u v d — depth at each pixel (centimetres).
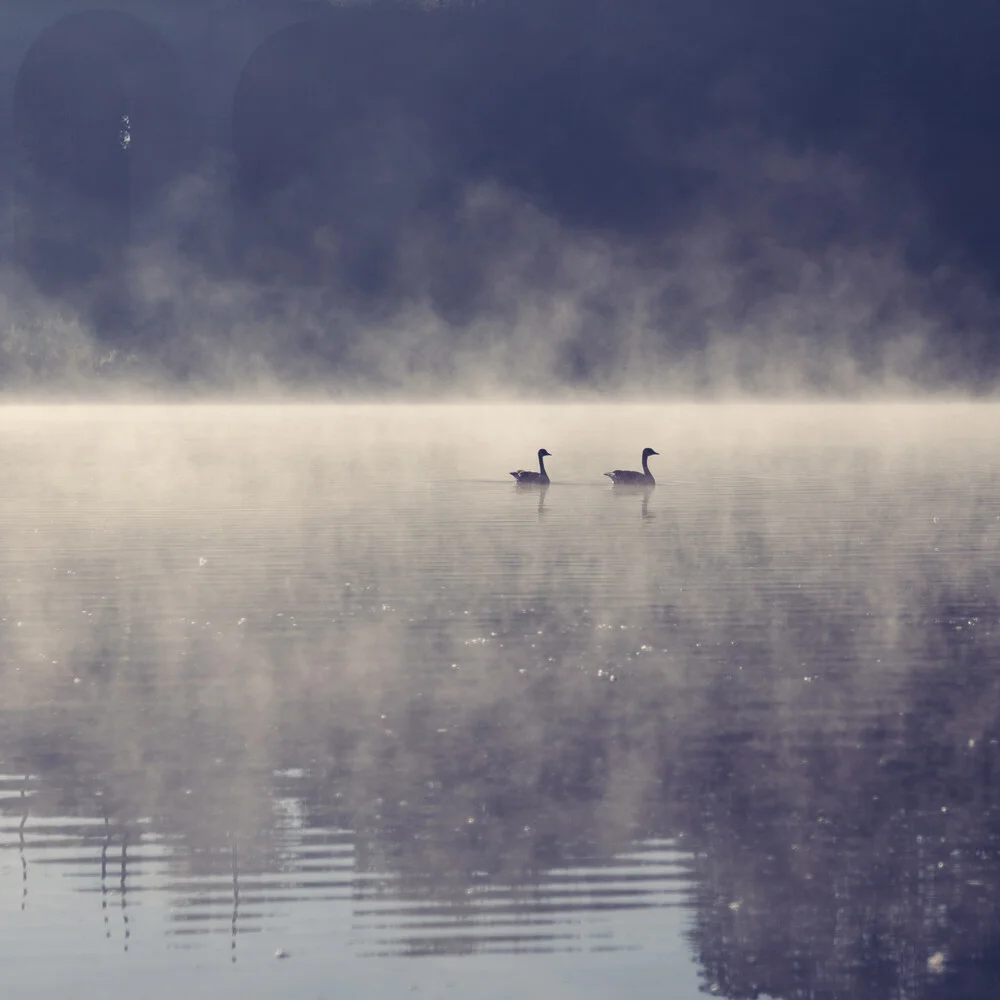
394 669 3241
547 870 2066
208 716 2855
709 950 1828
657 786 2412
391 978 1758
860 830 2205
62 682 3142
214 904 1958
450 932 1870
